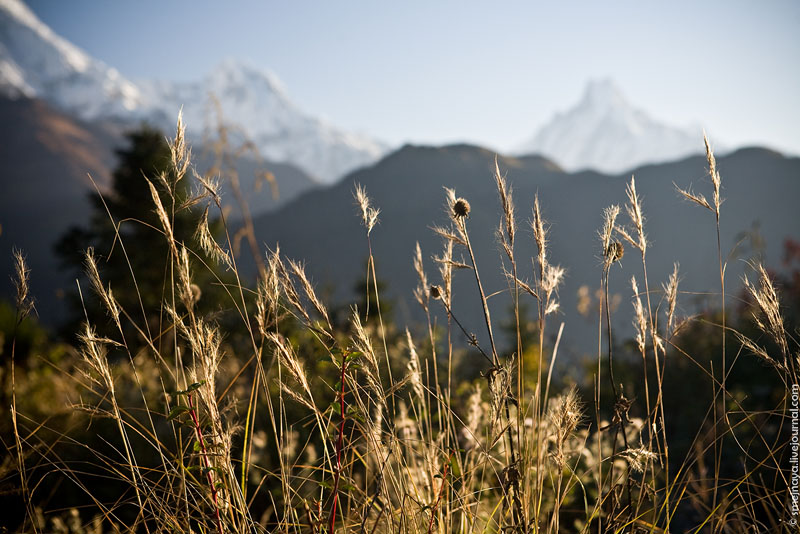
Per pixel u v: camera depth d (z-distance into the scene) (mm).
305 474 2324
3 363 6332
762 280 1822
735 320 5844
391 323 4570
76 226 9055
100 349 1717
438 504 1802
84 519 2941
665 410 5121
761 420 3104
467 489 2139
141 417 3418
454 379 3367
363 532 1761
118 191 8844
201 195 1759
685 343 5664
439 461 1983
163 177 1690
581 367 6090
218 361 1776
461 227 1821
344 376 1733
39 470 3008
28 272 1799
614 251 1886
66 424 3248
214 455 1627
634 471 2246
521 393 2014
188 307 1728
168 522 1786
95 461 3232
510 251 1780
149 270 7203
